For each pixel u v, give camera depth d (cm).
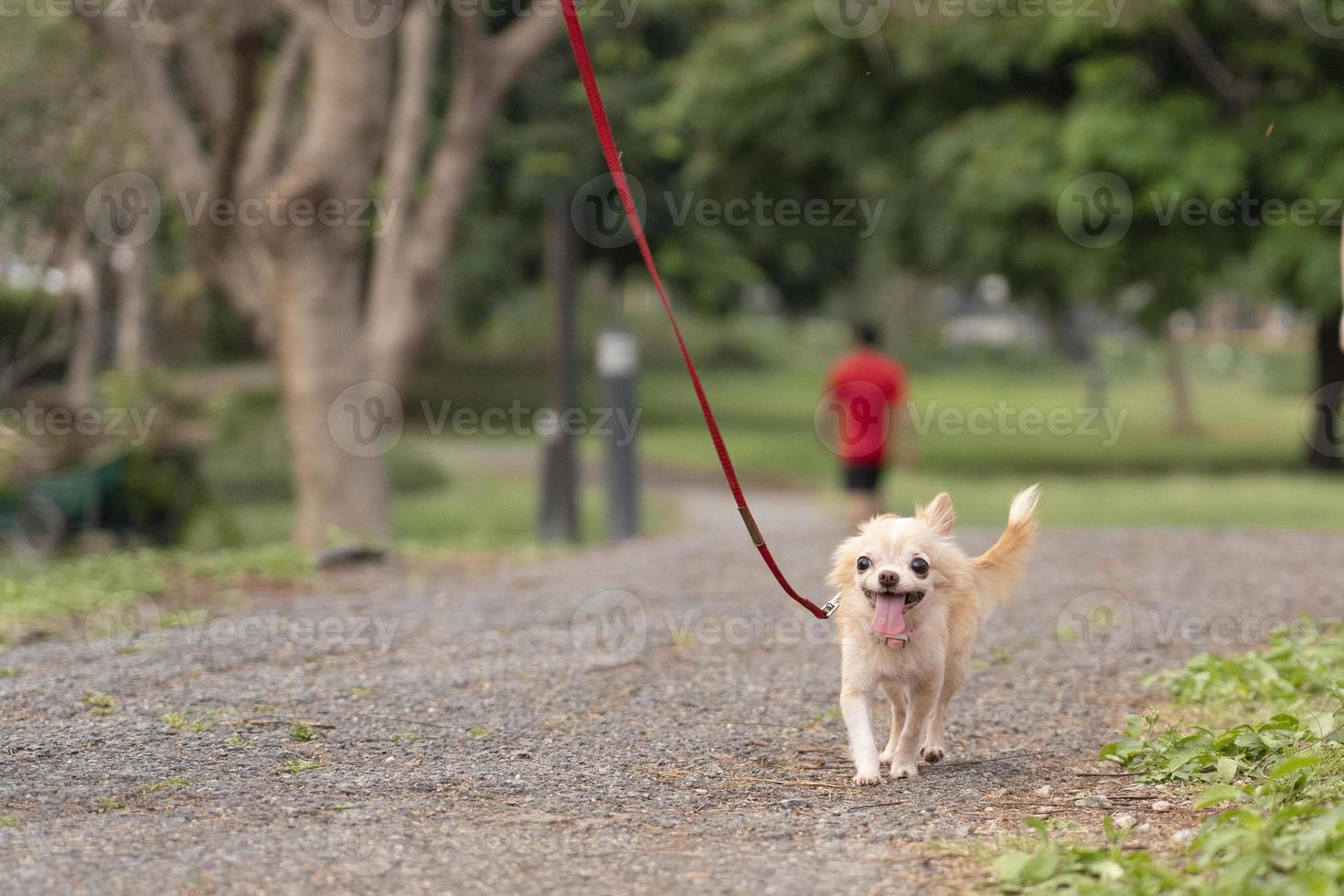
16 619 902
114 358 2170
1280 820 452
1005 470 2491
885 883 446
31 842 480
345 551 1203
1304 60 2025
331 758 598
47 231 1653
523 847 483
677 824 516
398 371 1529
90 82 1566
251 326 1491
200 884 439
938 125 2286
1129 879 425
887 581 540
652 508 2158
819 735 657
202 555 1224
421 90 1570
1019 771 590
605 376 1576
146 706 672
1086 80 2019
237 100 1314
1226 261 2159
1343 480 2239
